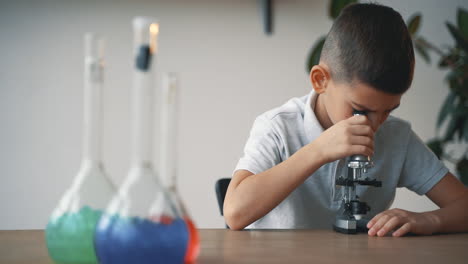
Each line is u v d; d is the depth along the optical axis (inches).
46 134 108.3
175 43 111.0
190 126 111.7
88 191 23.3
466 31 91.6
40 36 108.0
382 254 28.9
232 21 111.9
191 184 112.0
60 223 22.8
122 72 109.8
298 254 28.1
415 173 55.9
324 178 53.0
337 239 34.9
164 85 21.2
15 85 107.5
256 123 55.6
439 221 39.9
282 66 113.2
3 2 107.0
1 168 107.3
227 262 25.2
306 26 113.4
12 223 107.4
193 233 21.6
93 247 22.0
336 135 41.5
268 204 41.9
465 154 97.3
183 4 111.0
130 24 110.0
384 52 41.6
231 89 112.3
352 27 44.0
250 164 48.6
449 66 95.2
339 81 44.6
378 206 55.2
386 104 43.1
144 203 20.2
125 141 109.7
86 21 109.1
